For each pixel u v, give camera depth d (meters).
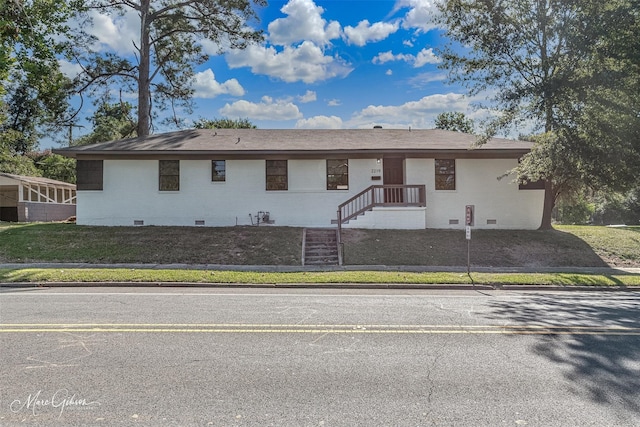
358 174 20.19
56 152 18.92
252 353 5.18
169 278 11.32
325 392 4.05
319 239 17.55
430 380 4.39
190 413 3.59
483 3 17.80
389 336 6.00
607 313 7.85
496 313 7.71
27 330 6.05
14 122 41.34
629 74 14.91
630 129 15.11
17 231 17.73
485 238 18.14
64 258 14.62
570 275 12.88
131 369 4.58
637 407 3.82
